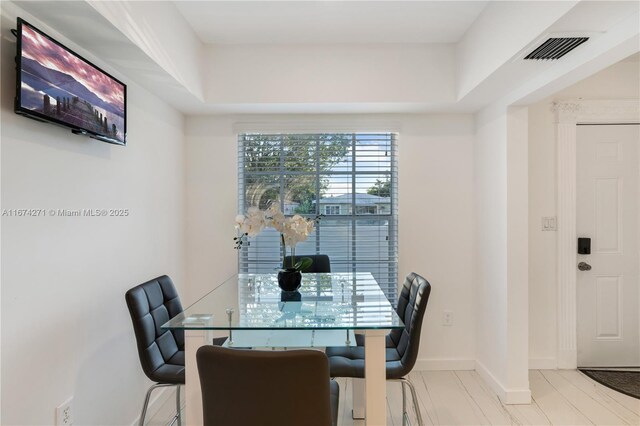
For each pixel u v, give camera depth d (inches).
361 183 112.2
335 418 54.6
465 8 79.1
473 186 108.3
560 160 103.0
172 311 72.9
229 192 109.1
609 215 104.9
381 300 71.2
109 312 66.9
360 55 96.3
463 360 107.7
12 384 45.8
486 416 82.4
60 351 54.1
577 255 105.0
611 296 105.3
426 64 96.4
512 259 88.7
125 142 68.6
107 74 62.4
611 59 61.0
